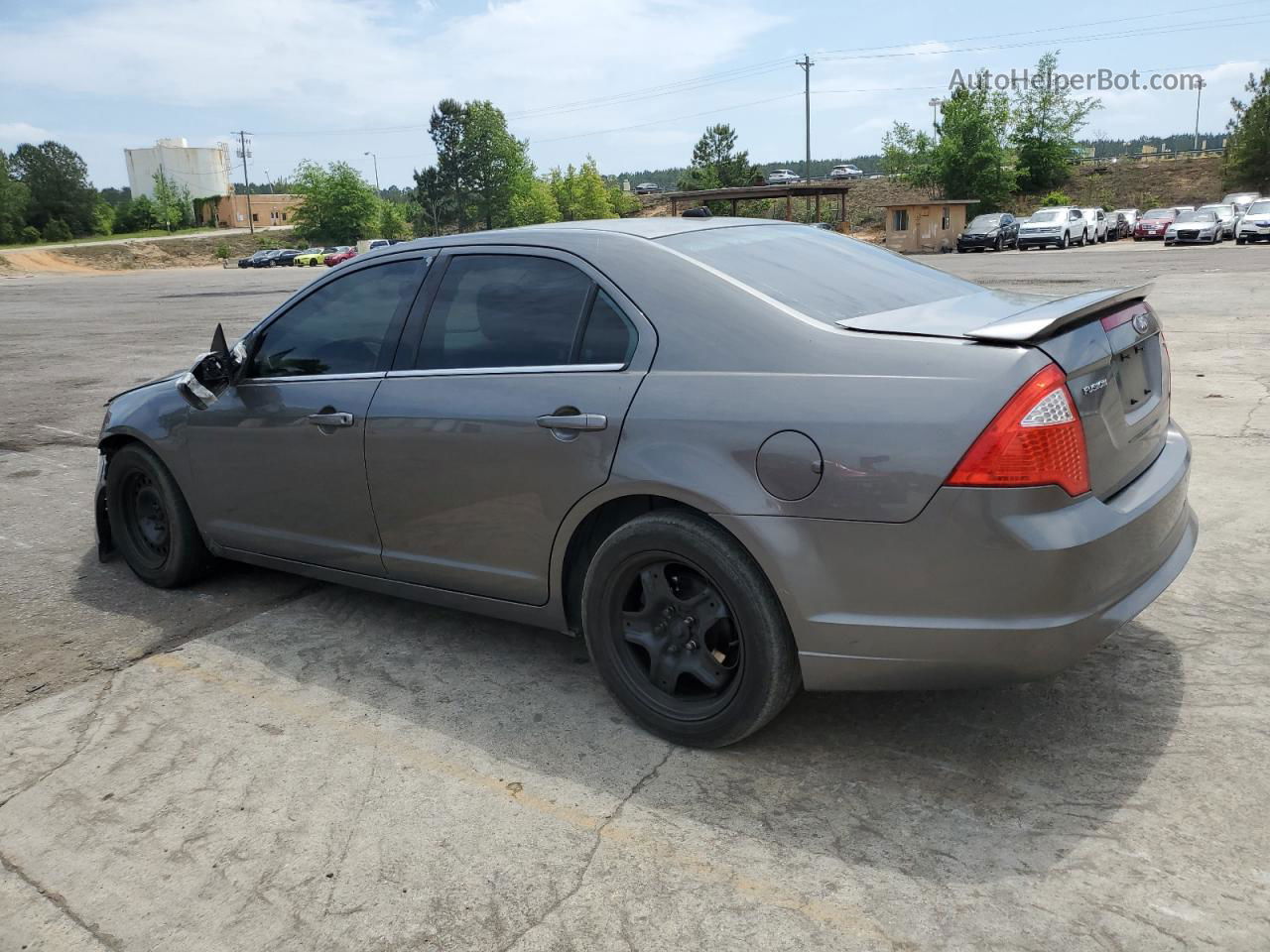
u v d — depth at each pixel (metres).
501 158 120.00
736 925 2.25
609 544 2.98
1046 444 2.43
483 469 3.23
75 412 9.57
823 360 2.68
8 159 126.06
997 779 2.77
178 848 2.62
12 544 5.38
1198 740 2.90
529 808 2.74
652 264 3.05
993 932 2.18
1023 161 62.97
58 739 3.21
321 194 105.62
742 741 3.04
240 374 4.05
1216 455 6.05
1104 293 2.87
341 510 3.73
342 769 2.98
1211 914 2.20
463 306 3.44
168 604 4.42
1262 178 60.28
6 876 2.54
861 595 2.58
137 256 101.00
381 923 2.31
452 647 3.85
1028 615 2.46
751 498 2.66
